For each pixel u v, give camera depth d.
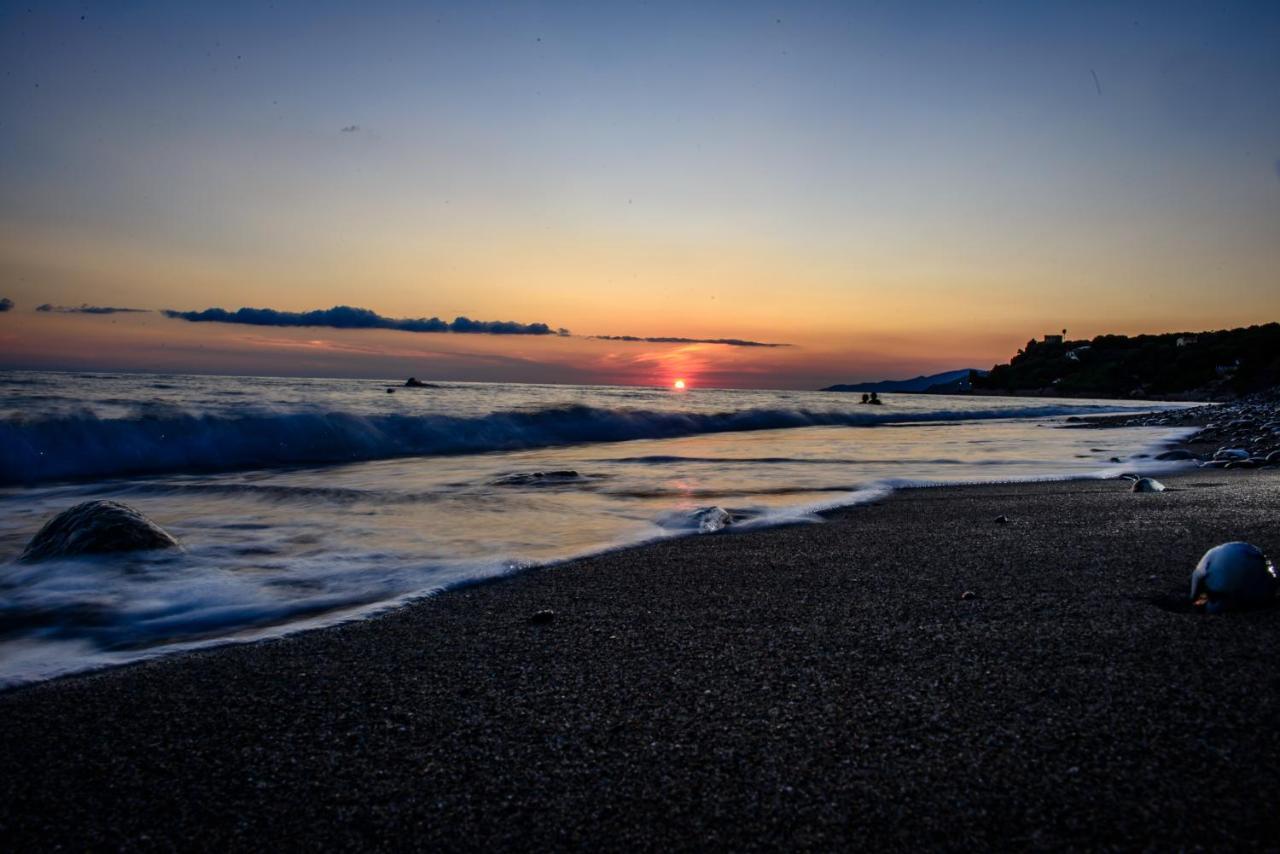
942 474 10.07
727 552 5.26
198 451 11.93
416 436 14.80
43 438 10.79
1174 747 2.15
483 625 3.66
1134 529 5.59
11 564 4.90
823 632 3.39
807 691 2.70
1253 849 1.68
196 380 33.62
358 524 6.38
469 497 7.95
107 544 5.06
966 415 31.22
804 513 6.91
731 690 2.74
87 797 2.10
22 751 2.38
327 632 3.60
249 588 4.40
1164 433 17.62
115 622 3.82
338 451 13.20
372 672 3.04
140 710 2.71
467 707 2.66
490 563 4.96
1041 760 2.12
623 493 8.29
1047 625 3.34
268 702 2.76
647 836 1.83
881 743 2.27
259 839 1.88
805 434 19.88
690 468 10.96
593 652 3.22
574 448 15.18
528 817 1.94
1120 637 3.12
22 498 8.23
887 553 5.09
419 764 2.25
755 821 1.88
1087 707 2.44
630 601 4.04
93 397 16.70
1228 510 6.26
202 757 2.33
